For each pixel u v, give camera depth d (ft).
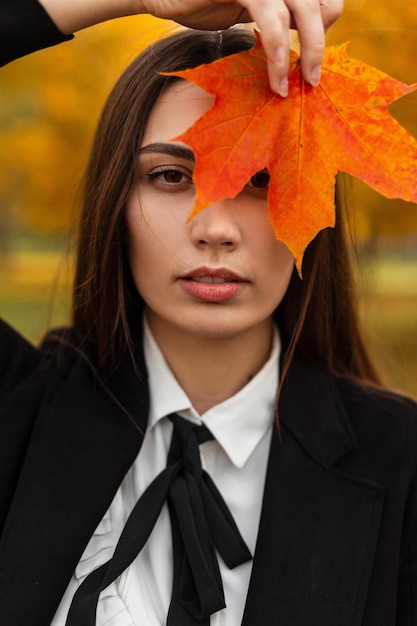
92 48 6.68
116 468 2.52
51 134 7.23
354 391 2.81
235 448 2.52
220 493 2.52
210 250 2.30
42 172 7.41
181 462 2.49
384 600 2.46
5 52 2.43
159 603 2.42
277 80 2.10
